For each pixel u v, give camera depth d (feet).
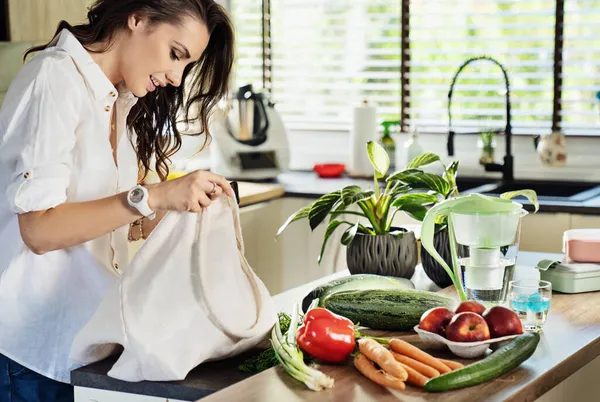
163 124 7.46
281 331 6.23
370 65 14.53
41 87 6.01
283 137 13.71
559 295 7.61
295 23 14.92
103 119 6.42
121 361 5.72
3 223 6.42
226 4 15.26
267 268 12.89
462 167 13.88
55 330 6.60
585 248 7.92
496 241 6.73
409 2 14.08
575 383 6.61
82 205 5.99
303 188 12.90
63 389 6.81
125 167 7.11
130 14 6.35
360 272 7.80
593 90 13.04
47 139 5.94
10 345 6.52
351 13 14.55
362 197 7.61
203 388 5.55
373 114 13.79
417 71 14.28
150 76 6.52
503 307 5.93
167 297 5.78
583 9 12.94
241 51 15.31
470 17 13.73
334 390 5.22
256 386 5.29
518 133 13.50
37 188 5.87
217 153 13.51
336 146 14.99
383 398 5.08
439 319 5.97
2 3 10.42
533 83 13.43
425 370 5.32
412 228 9.06
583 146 13.12
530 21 13.33
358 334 5.88
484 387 5.27
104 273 6.61
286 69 15.15
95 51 6.46
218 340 5.83
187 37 6.40
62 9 10.95
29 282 6.44
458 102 14.01
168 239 5.96
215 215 6.15
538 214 11.43
